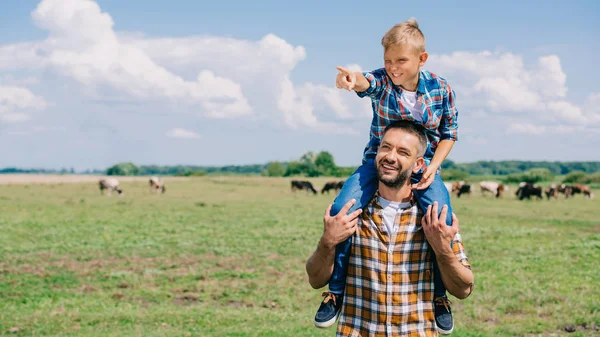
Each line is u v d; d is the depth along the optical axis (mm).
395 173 3361
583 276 13961
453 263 3340
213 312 10508
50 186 61656
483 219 29484
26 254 17000
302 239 20734
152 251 17828
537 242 20328
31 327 9219
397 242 3432
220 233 22359
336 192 60375
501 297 11688
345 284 3570
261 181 82812
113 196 46844
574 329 9422
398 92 3547
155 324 9555
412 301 3434
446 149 3670
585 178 87188
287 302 11594
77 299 11516
